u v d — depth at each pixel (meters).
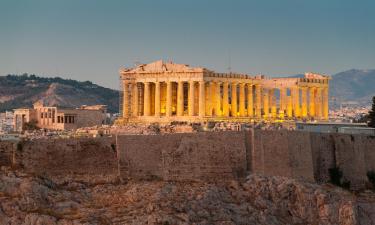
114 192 178.25
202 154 192.25
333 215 196.50
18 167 178.50
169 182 186.50
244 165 195.75
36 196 170.50
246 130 198.50
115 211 169.62
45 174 179.75
